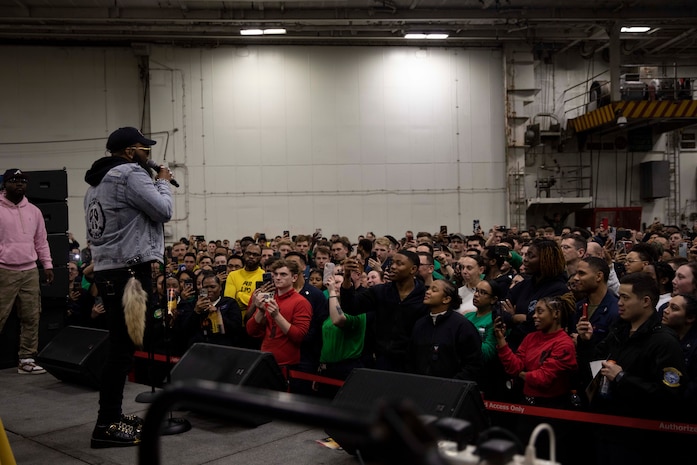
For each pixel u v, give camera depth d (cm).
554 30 1986
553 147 2081
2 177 682
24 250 637
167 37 1877
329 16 1780
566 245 570
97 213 398
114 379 402
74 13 1722
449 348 428
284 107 1948
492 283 501
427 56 2000
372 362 542
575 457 398
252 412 106
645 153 2130
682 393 344
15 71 1866
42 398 532
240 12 1769
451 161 2006
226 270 881
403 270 482
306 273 823
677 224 2131
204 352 485
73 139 1888
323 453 398
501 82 2027
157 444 118
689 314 392
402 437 86
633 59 2148
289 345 536
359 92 1977
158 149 1905
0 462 265
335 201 1966
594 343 432
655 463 360
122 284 396
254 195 1936
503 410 418
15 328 675
